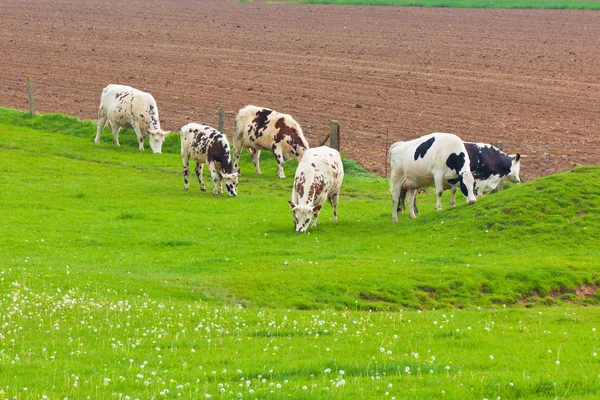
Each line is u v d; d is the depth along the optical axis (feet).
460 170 83.61
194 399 36.04
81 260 72.59
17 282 61.21
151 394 36.91
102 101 126.00
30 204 94.12
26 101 159.53
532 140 132.77
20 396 36.52
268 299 63.05
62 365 41.83
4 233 80.79
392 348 45.93
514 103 163.63
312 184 84.28
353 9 323.57
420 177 85.76
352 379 39.40
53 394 36.91
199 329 51.06
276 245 78.43
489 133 137.28
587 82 185.47
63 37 244.63
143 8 325.83
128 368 41.22
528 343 48.03
